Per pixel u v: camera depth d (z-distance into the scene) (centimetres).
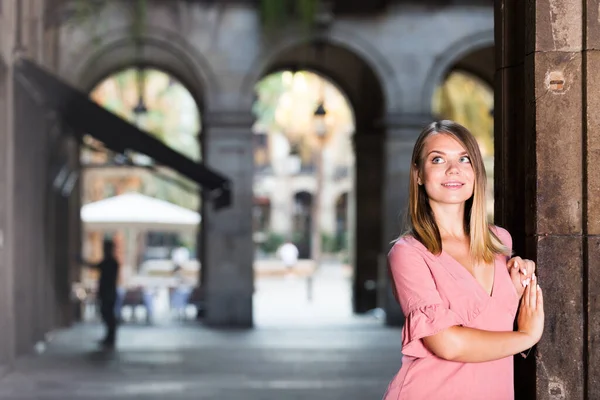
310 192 8200
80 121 1870
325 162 8106
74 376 1495
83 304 2662
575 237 438
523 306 393
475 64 2981
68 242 2395
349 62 2923
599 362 434
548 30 441
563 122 439
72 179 2402
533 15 442
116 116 1842
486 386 374
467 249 392
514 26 486
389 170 2516
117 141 1931
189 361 1727
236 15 2495
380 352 1902
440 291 377
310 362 1720
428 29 2528
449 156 387
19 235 1747
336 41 2511
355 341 2131
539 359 438
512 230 487
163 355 1827
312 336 2255
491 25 2531
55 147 2097
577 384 438
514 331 389
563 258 438
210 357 1795
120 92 4362
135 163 2117
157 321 2645
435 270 378
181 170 1998
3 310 1518
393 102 2520
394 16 2522
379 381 1451
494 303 380
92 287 2761
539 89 441
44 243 2078
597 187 436
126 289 2592
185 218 3127
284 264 5481
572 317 438
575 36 440
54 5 2094
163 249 6166
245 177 2486
